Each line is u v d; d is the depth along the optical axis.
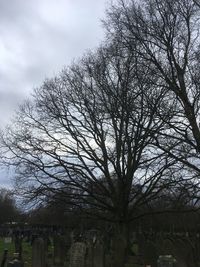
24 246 52.03
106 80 36.12
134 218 35.41
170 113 31.03
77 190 35.47
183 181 28.92
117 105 33.44
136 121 29.42
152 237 44.25
